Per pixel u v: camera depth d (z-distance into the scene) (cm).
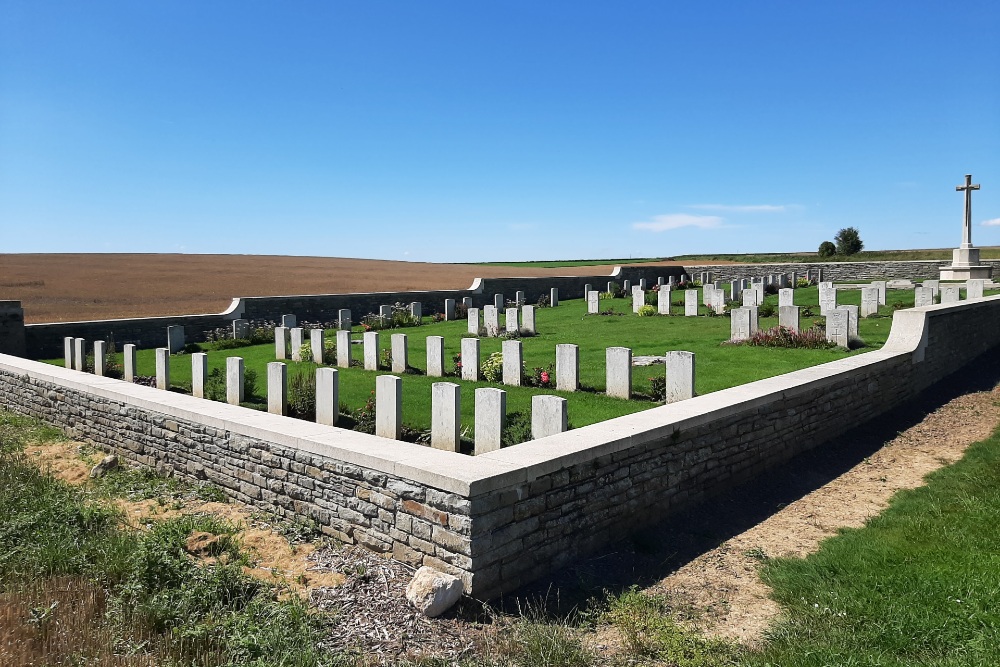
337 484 682
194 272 6278
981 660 420
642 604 542
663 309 2614
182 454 930
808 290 3341
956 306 1488
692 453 764
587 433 685
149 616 513
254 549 666
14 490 831
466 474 555
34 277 5378
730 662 460
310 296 2784
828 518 739
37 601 542
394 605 541
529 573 588
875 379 1150
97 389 1121
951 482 808
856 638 466
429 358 1531
